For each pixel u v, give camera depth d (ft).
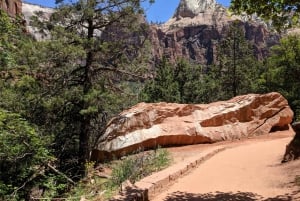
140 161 42.68
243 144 58.59
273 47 138.92
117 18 66.39
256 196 27.66
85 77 64.90
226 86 172.14
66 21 65.72
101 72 68.13
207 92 158.71
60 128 66.28
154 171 38.78
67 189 47.52
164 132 58.65
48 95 62.13
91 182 42.78
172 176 32.40
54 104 61.82
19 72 57.93
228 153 49.37
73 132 67.31
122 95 67.56
